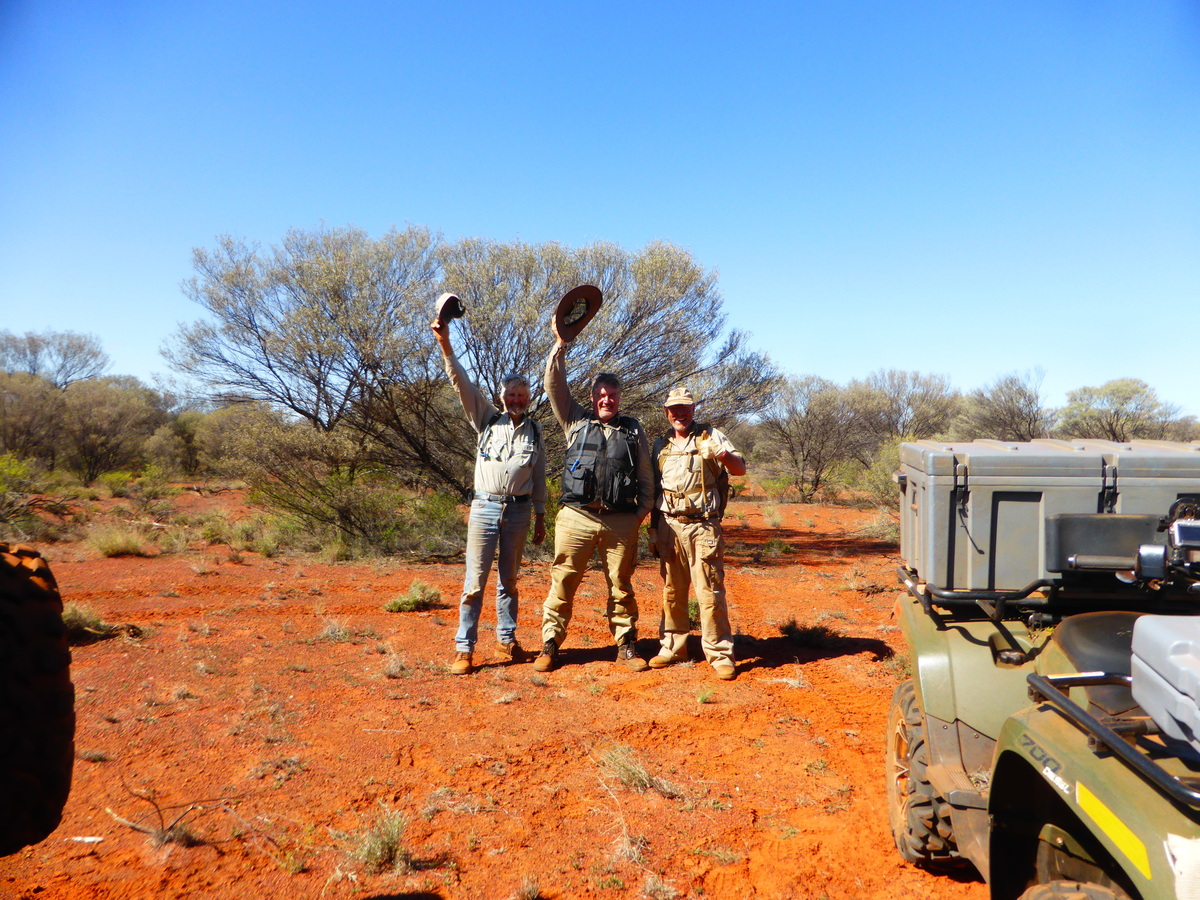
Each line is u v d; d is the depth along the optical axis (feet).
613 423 19.48
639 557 35.96
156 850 10.16
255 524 42.47
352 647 20.52
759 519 61.57
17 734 5.32
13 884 9.27
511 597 20.03
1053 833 6.64
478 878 9.85
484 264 41.29
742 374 45.39
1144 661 5.52
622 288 43.06
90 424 85.25
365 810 11.55
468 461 44.24
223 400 53.93
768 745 14.62
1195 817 4.81
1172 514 7.75
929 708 9.27
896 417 108.99
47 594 5.71
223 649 19.65
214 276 52.95
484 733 14.75
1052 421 95.96
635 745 14.47
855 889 9.91
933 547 10.30
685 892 9.70
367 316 40.16
